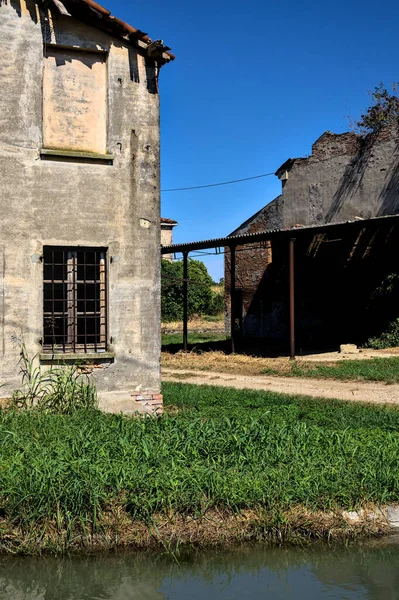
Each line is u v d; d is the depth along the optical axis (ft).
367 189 93.40
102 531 23.07
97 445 27.37
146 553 22.88
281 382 58.70
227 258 116.88
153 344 39.32
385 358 70.23
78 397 36.37
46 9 37.40
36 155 37.09
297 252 101.71
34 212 36.94
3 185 36.32
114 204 38.60
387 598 20.30
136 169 39.24
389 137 91.25
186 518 23.93
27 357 36.50
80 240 37.81
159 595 20.75
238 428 31.22
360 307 90.02
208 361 77.20
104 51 38.65
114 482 24.31
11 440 28.09
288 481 25.50
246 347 94.43
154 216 39.63
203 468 25.84
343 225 74.84
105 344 38.55
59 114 37.96
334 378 59.77
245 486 24.89
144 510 23.57
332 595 20.58
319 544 23.90
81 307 38.68
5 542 22.68
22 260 36.60
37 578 21.80
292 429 31.91
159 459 26.25
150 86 39.88
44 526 22.95
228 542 23.54
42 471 24.26
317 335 96.78
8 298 36.27
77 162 37.93
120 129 38.91
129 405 38.47
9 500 23.25
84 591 21.09
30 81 37.09
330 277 95.45
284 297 104.12
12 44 36.78
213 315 157.48
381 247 88.12
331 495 25.18
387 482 26.17
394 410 41.37
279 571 22.43
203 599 20.45
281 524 24.03
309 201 102.27
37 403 36.17
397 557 23.21
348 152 96.78
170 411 40.93
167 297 147.84
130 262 38.88
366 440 31.12
